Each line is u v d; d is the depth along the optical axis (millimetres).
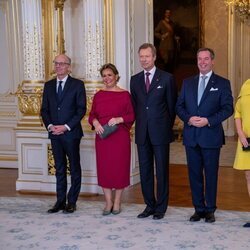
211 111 4562
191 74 10891
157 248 4133
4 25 7734
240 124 4547
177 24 10875
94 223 4859
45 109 5273
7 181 6973
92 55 6137
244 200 5672
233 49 10641
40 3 6293
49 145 6199
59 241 4367
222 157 8289
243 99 4484
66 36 6617
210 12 10719
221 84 4578
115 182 5055
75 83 5176
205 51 4559
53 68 6598
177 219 4906
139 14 6656
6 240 4422
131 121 5016
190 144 4648
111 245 4238
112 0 6270
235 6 9617
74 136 5145
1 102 7863
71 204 5277
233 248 4086
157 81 4754
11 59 7766
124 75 6328
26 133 6297
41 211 5344
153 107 4746
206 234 4438
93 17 6094
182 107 4699
